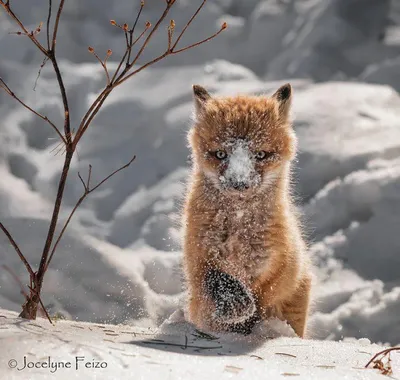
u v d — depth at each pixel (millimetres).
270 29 19672
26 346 5078
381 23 19344
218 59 19219
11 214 13430
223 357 5535
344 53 18766
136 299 11914
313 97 16797
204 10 20031
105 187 15195
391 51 18734
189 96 16938
